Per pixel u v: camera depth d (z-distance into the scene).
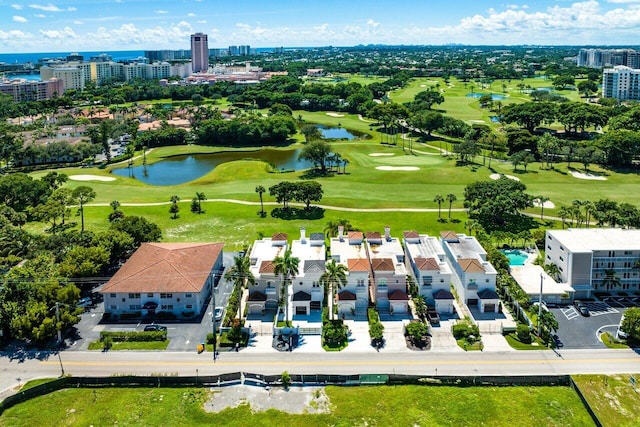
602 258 106.75
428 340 91.62
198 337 93.50
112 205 155.62
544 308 97.88
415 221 147.50
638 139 199.12
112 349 89.62
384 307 103.44
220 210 158.12
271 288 104.38
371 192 174.50
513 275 111.50
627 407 74.19
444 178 190.00
